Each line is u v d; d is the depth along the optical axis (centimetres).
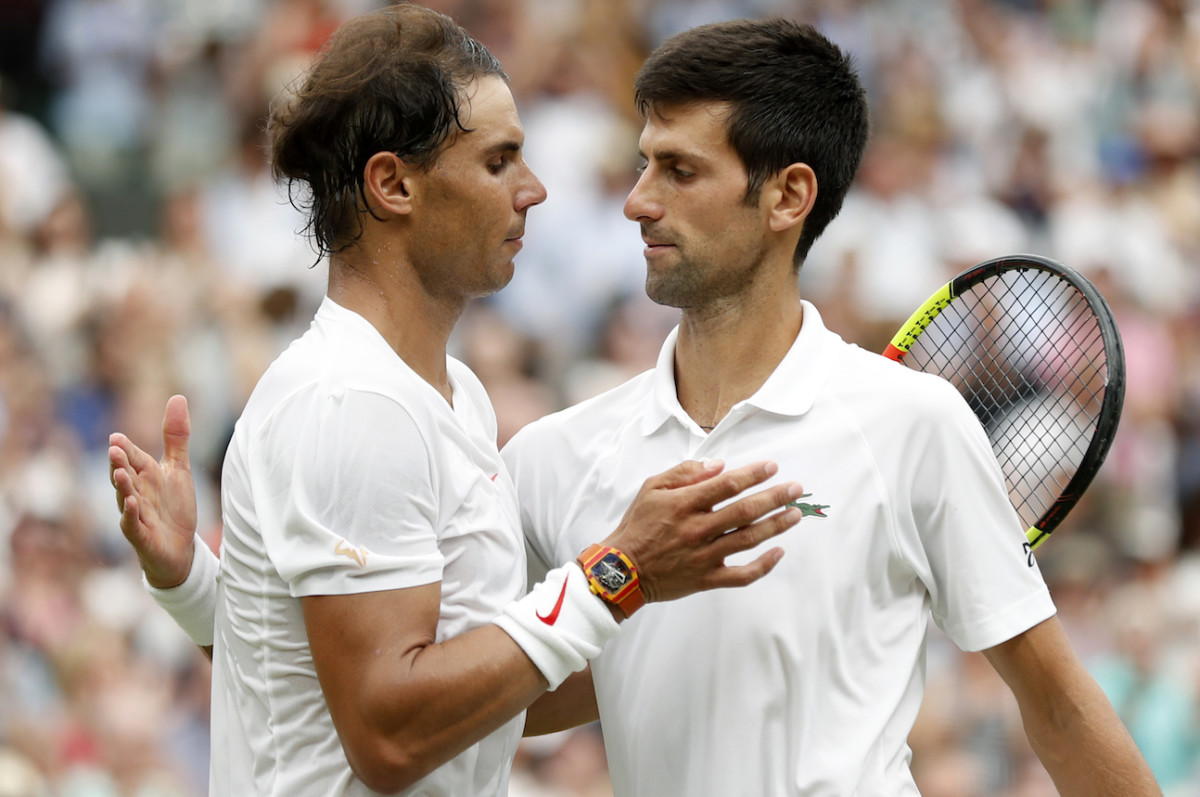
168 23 3700
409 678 829
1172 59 4081
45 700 2431
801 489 840
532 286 3092
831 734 948
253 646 906
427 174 912
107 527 2750
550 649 848
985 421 1238
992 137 3794
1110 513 2908
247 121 3425
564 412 1077
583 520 1029
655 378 1032
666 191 978
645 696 988
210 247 3148
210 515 2650
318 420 861
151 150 3562
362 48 914
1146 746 2408
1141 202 3747
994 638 961
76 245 3309
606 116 3488
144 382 2914
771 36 979
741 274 984
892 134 3641
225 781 946
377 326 920
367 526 848
